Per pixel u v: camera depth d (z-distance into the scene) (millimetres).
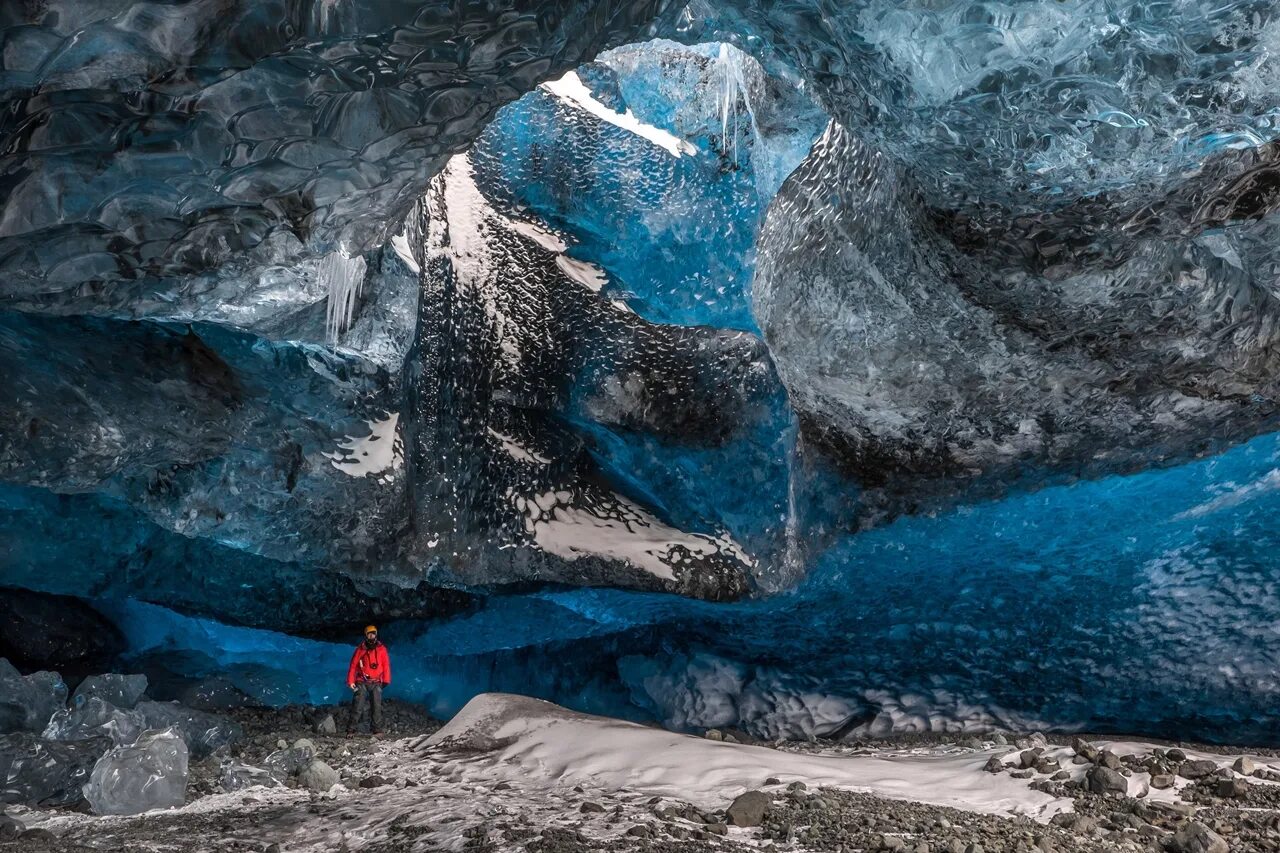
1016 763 6914
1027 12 4410
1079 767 6660
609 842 5137
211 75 4078
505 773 7156
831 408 8102
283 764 7379
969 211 5930
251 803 6520
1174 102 4742
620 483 9102
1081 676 8516
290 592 10414
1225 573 7727
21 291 5137
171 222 4895
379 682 9445
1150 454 7320
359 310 7551
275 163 4754
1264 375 6738
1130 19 4406
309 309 6703
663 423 8516
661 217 8773
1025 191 5520
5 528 8891
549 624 10492
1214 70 4605
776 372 8297
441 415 8797
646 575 8617
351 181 5129
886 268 7207
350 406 8148
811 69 5547
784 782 6547
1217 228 5863
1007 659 8750
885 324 7539
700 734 9586
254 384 7672
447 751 7898
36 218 4523
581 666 10703
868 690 9320
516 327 9023
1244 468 7211
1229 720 8008
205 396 7410
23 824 5918
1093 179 5316
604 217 8891
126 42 3809
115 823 6004
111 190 4559
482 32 4488
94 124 4176
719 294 8562
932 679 9094
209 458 7746
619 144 8938
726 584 8586
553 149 9031
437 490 8820
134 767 6367
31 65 3771
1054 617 8461
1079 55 4562
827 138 7898
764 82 8031
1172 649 8102
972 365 7391
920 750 8258
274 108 4422
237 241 5234
